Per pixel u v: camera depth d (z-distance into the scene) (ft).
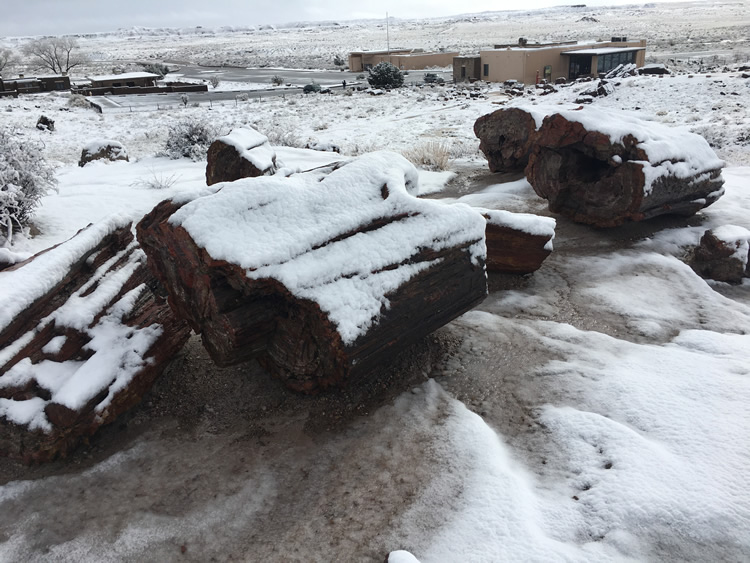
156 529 11.00
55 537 10.93
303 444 13.28
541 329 18.56
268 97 131.54
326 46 401.90
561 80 119.85
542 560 9.46
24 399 12.93
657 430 12.62
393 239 14.02
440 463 12.23
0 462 13.14
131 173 45.70
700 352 16.57
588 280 23.13
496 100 96.78
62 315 14.44
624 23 467.52
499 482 11.41
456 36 422.00
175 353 16.07
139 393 14.58
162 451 13.30
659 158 25.55
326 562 10.12
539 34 370.53
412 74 180.24
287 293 12.49
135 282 17.40
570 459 12.11
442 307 14.80
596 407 13.89
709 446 11.79
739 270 22.88
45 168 31.55
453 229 14.78
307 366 13.93
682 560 9.35
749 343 16.69
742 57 144.46
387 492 11.59
